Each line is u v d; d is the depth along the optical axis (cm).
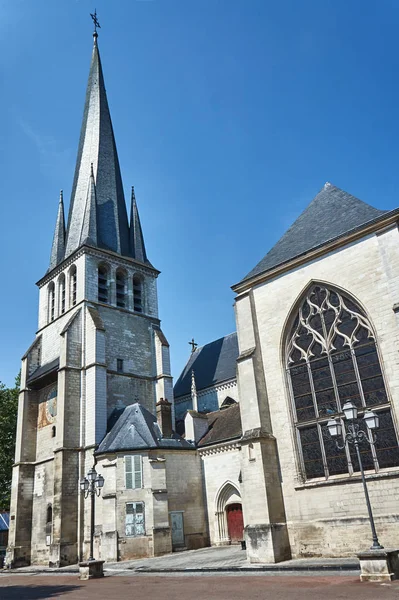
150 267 5034
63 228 5381
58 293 4784
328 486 2098
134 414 3684
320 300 2380
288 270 2514
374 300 2167
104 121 5691
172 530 3216
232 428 3541
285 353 2438
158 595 1543
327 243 2361
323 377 2267
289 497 2200
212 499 3409
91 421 3750
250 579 1738
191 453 3541
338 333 2264
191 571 2152
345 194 2728
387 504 1928
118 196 5372
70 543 3384
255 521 2156
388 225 2186
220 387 4750
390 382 2034
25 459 4194
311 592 1338
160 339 4591
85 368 4016
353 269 2270
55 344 4575
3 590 2239
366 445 2056
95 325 4075
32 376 4541
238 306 2659
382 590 1270
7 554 3947
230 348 5084
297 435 2283
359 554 1490
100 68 6084
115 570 2595
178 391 5216
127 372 4325
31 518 4034
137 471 3272
